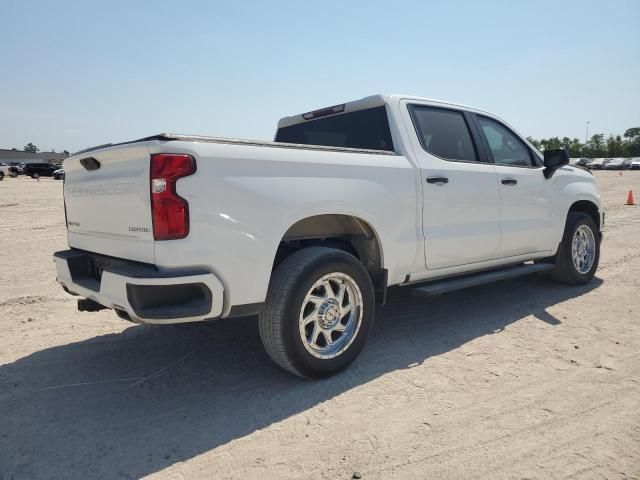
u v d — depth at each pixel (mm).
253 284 2959
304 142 4969
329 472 2342
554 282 5898
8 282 6262
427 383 3260
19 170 55844
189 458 2469
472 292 5578
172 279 2658
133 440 2637
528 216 4957
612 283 5863
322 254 3232
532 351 3783
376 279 3783
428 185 3973
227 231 2836
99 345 4078
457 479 2271
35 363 3699
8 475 2344
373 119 4176
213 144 2840
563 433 2629
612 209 14328
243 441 2613
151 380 3396
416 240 3895
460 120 4559
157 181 2670
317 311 3258
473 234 4355
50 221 12836
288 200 3080
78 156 3406
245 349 3959
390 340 4086
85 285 3262
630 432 2625
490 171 4539
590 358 3623
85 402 3076
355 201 3432
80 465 2420
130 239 2934
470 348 3873
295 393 3156
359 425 2750
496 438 2594
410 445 2547
